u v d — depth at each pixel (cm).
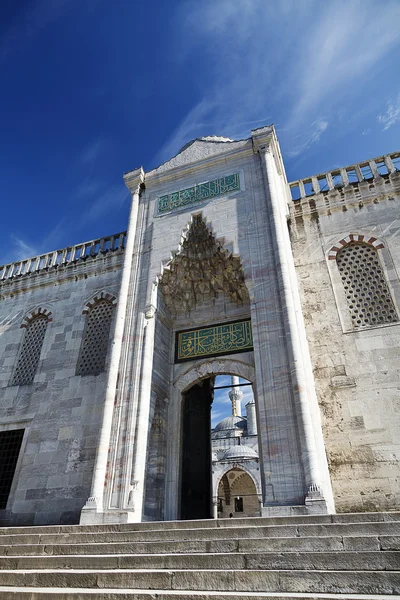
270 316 1126
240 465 3825
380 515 664
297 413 948
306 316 1340
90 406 1520
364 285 1337
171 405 1365
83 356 1672
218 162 1526
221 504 4125
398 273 1296
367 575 465
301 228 1517
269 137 1455
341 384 1191
